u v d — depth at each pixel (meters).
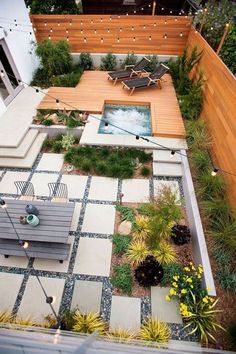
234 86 4.59
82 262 4.11
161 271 3.84
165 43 8.70
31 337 2.02
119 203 5.02
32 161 5.86
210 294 3.46
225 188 4.48
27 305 3.65
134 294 3.75
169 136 6.19
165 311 3.56
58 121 6.71
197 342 3.25
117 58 9.12
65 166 5.86
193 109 6.60
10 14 7.03
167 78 8.59
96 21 8.24
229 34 6.02
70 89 7.95
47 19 8.32
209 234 4.11
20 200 4.38
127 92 7.84
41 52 7.98
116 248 4.23
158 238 3.96
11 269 4.07
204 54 6.62
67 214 4.13
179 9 11.38
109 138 6.21
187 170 5.29
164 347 2.45
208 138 5.58
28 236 3.81
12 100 7.46
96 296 3.73
